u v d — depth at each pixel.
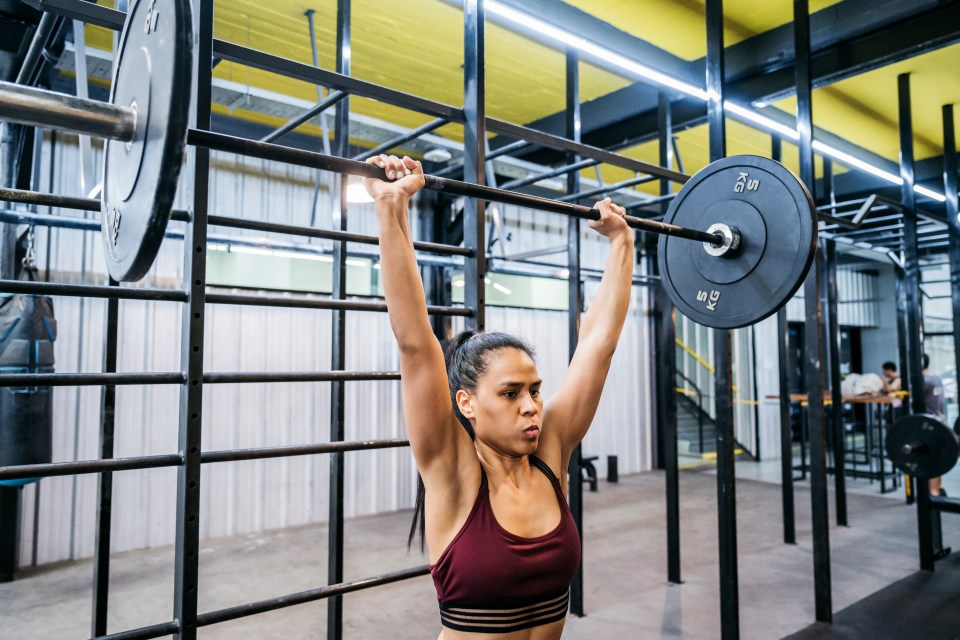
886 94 4.69
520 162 5.35
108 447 1.87
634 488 6.94
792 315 10.44
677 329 9.41
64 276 4.30
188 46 0.72
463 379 1.14
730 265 1.85
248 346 5.04
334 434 2.27
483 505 1.07
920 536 4.10
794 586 3.79
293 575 3.97
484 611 1.03
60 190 4.29
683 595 3.63
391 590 3.72
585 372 1.34
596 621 3.26
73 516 4.29
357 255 4.93
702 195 1.93
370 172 1.13
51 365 3.47
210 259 4.90
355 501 5.57
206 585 3.79
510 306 6.74
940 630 3.10
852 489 6.99
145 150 0.79
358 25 3.86
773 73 3.97
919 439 3.93
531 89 4.75
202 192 1.58
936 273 11.36
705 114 4.20
